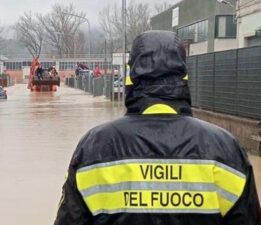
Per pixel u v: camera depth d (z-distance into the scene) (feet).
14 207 25.64
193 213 7.43
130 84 8.06
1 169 35.68
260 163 38.19
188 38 188.14
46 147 46.60
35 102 121.49
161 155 7.59
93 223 7.61
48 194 28.30
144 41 7.97
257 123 43.60
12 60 396.37
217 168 7.58
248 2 83.05
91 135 7.91
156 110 7.86
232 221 7.66
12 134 57.00
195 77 65.82
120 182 7.53
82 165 7.73
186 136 7.70
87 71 229.86
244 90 48.34
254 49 45.93
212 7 165.17
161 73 7.82
